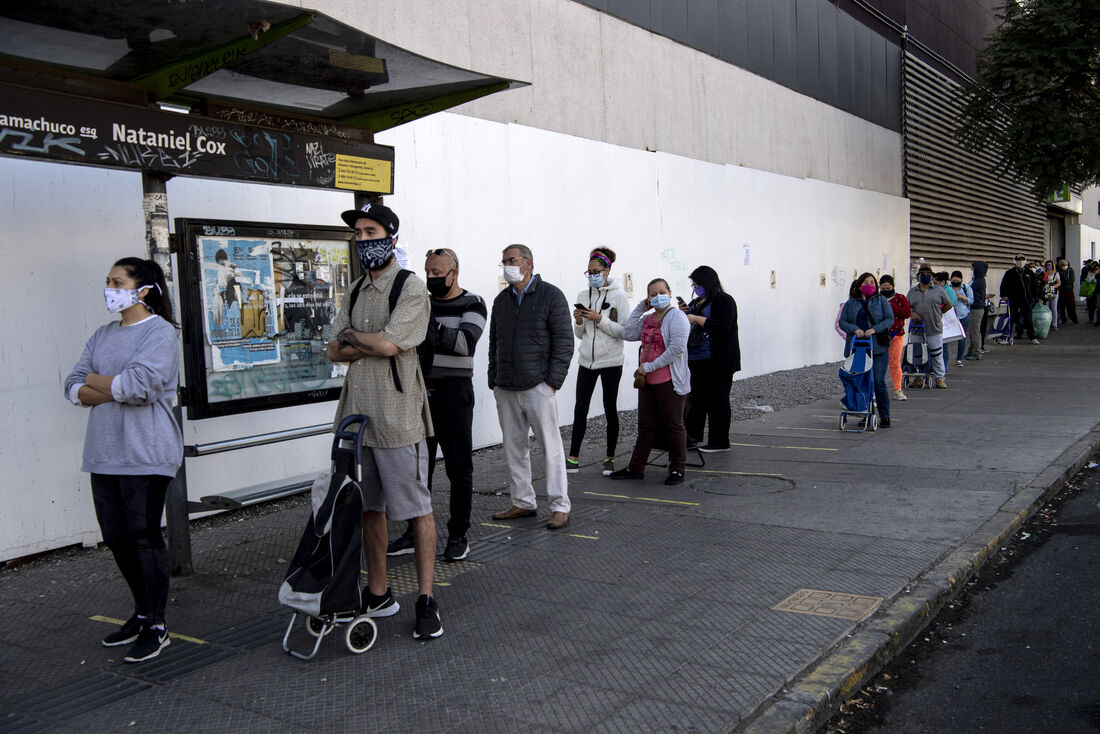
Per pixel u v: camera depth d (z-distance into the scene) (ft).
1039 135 71.26
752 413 38.34
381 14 28.02
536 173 33.27
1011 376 50.65
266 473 23.76
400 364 14.42
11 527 18.69
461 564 18.48
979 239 92.79
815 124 59.06
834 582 16.80
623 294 26.76
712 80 47.01
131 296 13.91
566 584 17.08
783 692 12.48
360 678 13.11
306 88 19.62
